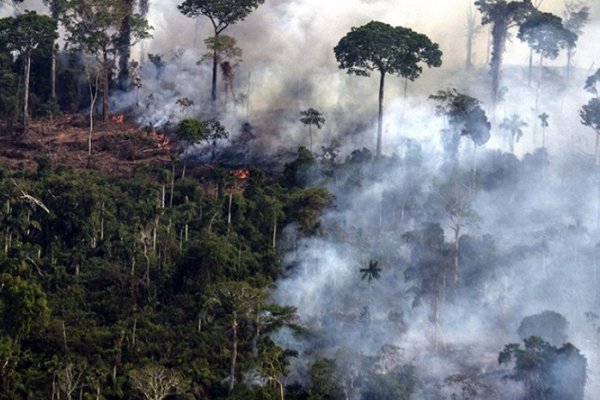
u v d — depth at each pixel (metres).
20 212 141.88
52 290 127.38
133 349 112.44
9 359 103.88
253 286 124.31
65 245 142.12
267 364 105.81
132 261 131.38
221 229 147.12
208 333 116.12
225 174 163.62
